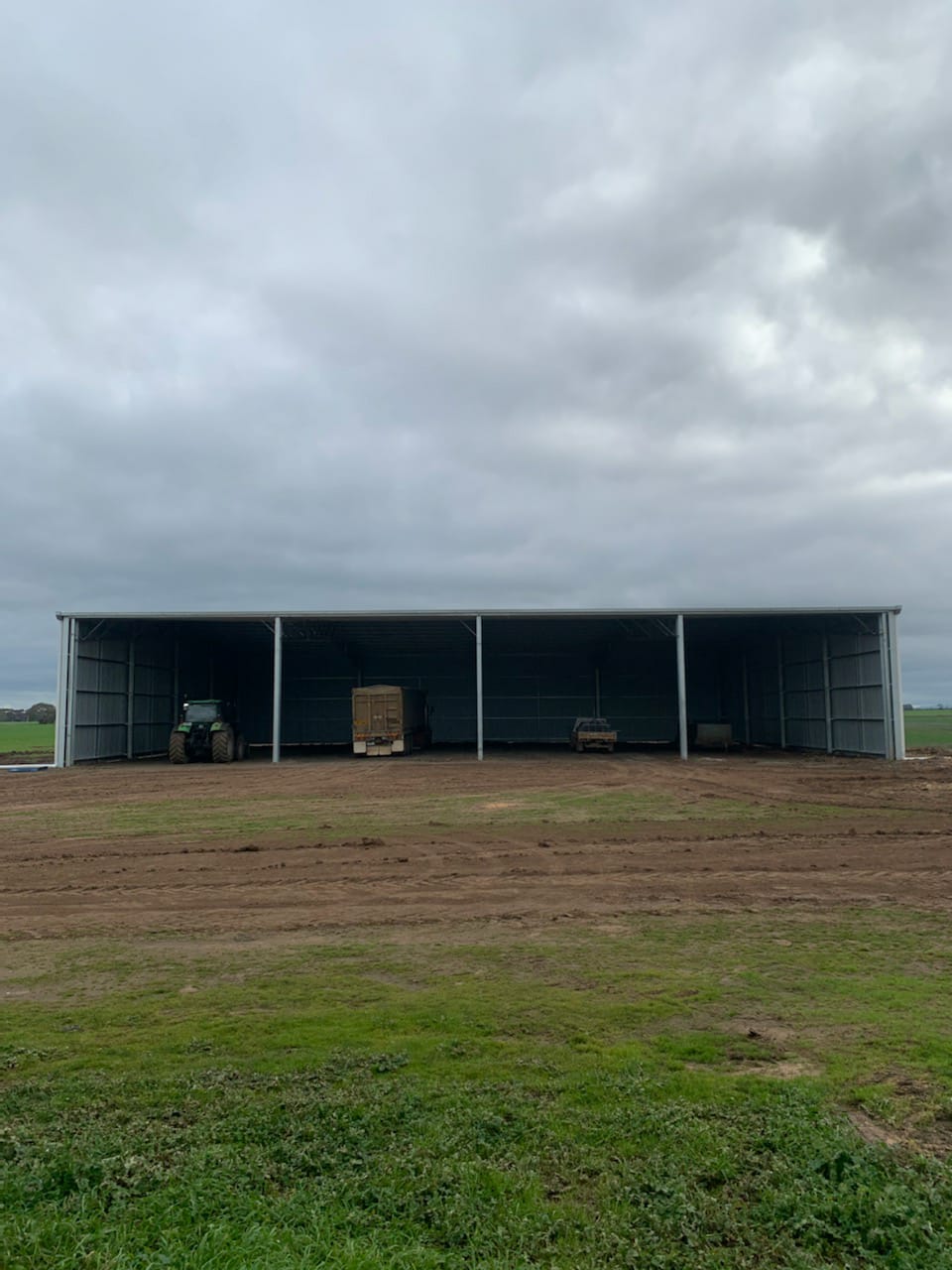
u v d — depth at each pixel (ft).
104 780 91.45
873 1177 13.78
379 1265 11.68
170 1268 11.60
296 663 163.53
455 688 162.30
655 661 162.30
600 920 32.35
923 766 97.04
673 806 65.00
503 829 54.34
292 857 46.06
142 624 122.72
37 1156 14.60
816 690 123.85
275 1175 14.19
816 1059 18.78
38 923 32.99
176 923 32.76
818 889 37.24
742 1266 11.95
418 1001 22.94
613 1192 13.64
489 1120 15.72
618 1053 19.12
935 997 22.80
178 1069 18.51
